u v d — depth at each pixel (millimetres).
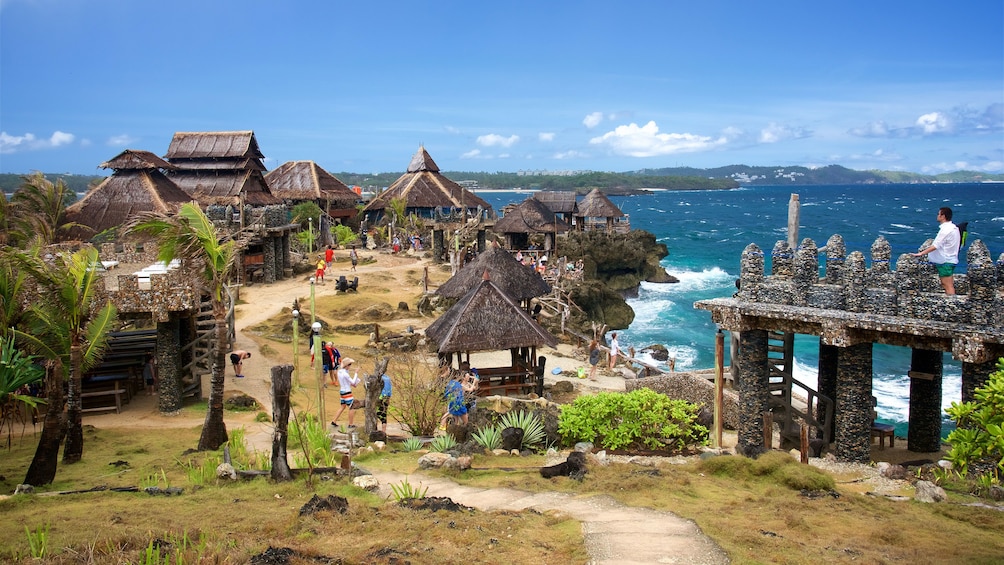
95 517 10891
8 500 12102
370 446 17094
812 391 19672
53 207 50938
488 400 22375
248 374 27406
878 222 150500
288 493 12539
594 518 10734
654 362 40000
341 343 34031
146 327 29094
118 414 22078
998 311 14539
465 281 34594
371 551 9125
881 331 15898
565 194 79500
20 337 16953
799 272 17438
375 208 86562
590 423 17016
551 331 40500
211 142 68688
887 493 13594
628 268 72438
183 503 11914
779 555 9086
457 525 10219
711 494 12602
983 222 137625
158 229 18422
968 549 9664
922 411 19062
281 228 48938
